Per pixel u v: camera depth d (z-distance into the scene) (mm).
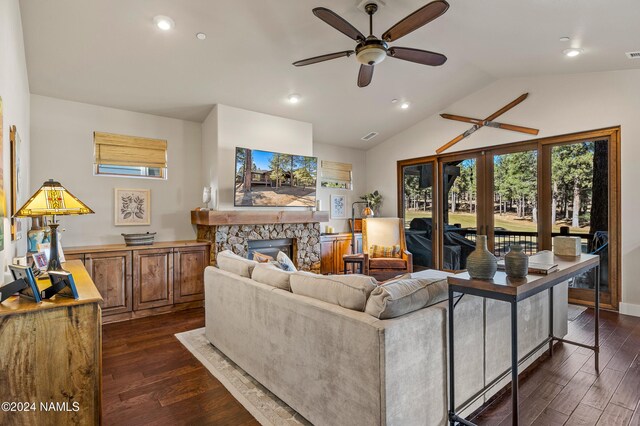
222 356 2877
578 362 2709
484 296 1679
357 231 6805
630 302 3920
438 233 5910
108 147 4273
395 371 1523
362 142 6672
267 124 5035
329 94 4699
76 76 3629
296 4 2971
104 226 4246
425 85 4844
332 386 1755
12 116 2361
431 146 5918
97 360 1647
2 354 1458
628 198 3918
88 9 2812
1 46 1848
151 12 2918
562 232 4488
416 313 1683
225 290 2809
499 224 5141
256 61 3771
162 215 4684
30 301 1591
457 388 1888
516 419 1617
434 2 2148
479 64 4383
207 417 2045
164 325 3709
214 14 3014
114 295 3834
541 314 2764
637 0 2479
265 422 1986
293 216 5102
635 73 3881
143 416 2057
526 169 4844
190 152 4934
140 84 3910
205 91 4227
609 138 4074
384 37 2602
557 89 4465
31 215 1982
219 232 4465
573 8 2709
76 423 1603
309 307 1896
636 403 2145
